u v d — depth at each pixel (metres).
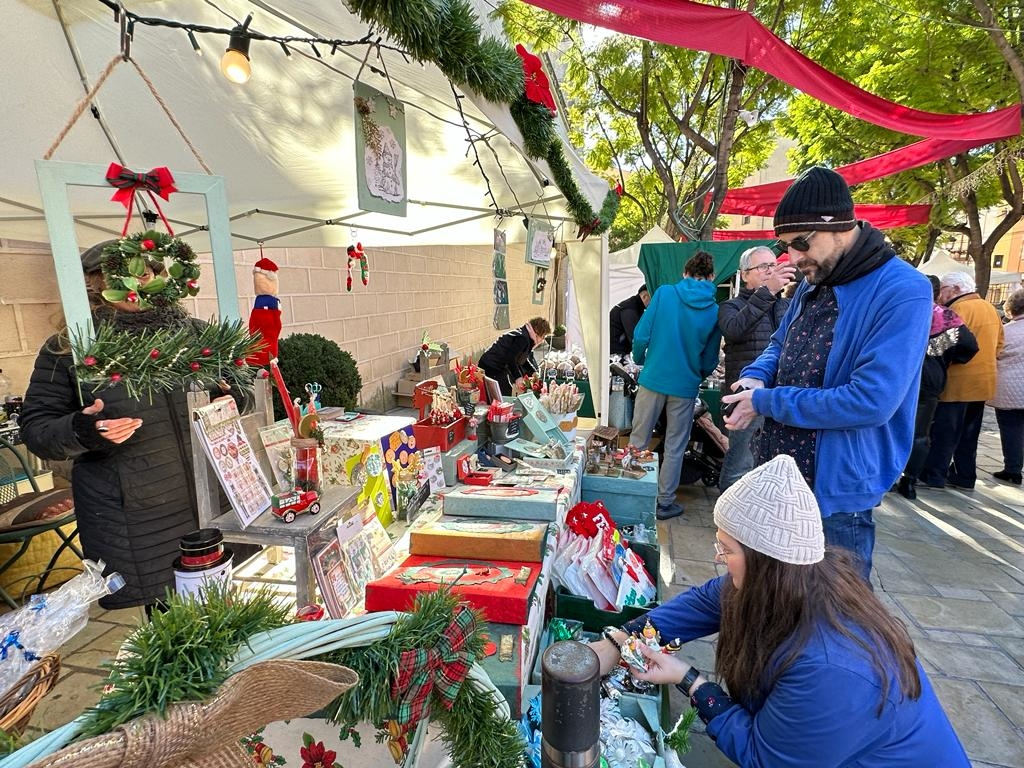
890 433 1.67
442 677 0.78
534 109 1.81
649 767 1.28
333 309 5.25
